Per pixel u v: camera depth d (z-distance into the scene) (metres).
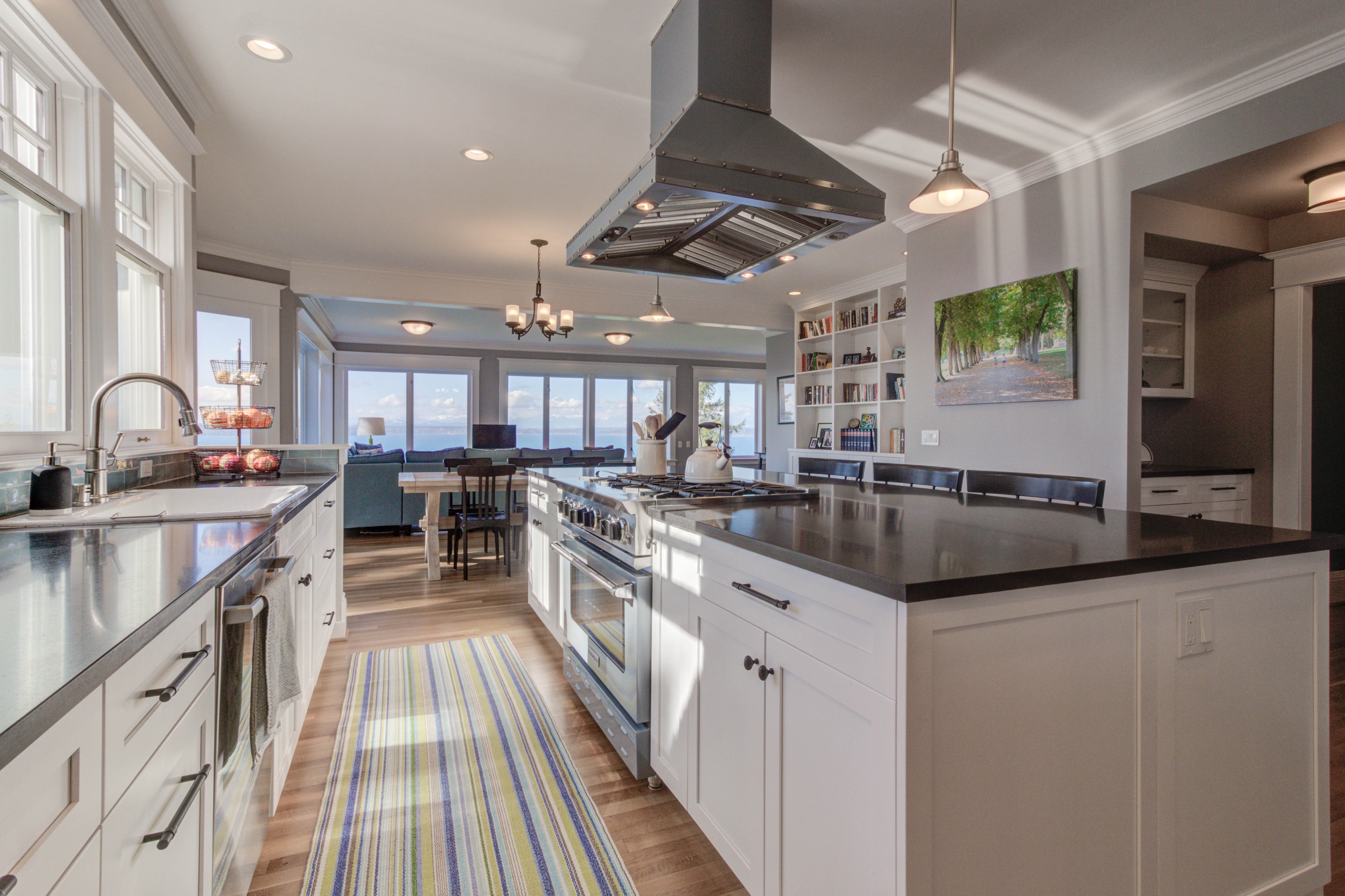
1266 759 1.30
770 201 1.91
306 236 4.51
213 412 2.78
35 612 0.77
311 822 1.75
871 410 5.99
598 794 1.89
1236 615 1.25
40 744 0.53
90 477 1.68
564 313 5.24
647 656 1.86
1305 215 3.32
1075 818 1.08
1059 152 3.12
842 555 1.10
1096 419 3.01
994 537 1.29
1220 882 1.25
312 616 2.27
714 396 11.92
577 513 2.42
